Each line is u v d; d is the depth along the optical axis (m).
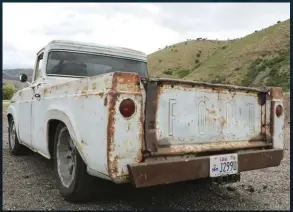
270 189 4.53
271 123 4.02
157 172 2.89
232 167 3.41
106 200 3.78
